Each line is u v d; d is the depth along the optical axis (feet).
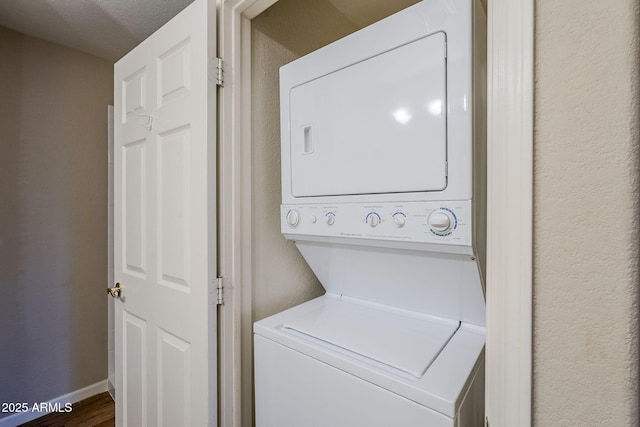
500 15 1.97
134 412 5.74
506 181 1.95
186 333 4.63
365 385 3.10
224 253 4.47
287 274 5.49
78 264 8.09
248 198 4.74
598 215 1.67
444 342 3.59
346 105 3.85
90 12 6.28
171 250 4.87
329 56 4.02
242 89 4.63
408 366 3.08
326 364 3.41
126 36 7.21
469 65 2.97
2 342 7.02
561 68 1.76
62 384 7.89
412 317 4.34
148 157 5.28
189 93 4.47
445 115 3.10
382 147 3.53
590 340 1.70
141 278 5.51
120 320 6.14
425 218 3.23
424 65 3.22
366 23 6.78
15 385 7.22
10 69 6.94
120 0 5.91
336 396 3.32
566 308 1.77
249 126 4.74
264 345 4.11
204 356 4.34
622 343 1.62
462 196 3.02
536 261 1.85
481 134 3.22
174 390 4.88
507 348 1.96
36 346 7.48
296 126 4.43
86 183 8.18
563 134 1.76
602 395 1.68
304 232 4.33
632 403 1.60
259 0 4.27
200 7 4.31
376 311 4.61
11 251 7.07
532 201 1.85
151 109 5.18
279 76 5.00
